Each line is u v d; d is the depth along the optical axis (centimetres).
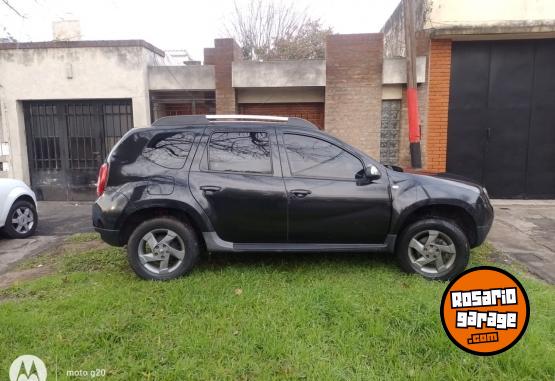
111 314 354
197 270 461
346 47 880
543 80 872
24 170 979
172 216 441
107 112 966
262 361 290
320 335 319
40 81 940
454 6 837
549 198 902
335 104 894
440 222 432
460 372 271
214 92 972
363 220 436
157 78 935
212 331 326
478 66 873
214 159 440
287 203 430
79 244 608
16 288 421
